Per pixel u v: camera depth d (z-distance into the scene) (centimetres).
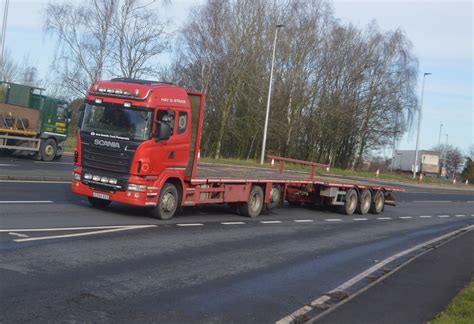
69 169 2289
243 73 4647
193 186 1438
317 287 865
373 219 2100
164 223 1302
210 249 1072
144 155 1277
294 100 5138
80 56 4062
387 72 5753
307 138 5803
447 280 951
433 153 7600
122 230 1134
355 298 776
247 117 4791
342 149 6216
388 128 5903
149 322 604
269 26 4788
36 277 724
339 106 5550
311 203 2153
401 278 942
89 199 1414
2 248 855
